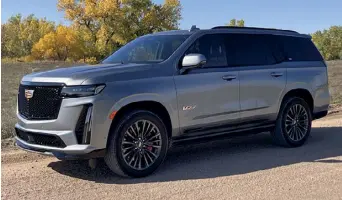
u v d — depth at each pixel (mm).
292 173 6117
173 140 6336
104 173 6070
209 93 6566
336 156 7238
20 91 6086
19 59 79250
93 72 5680
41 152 5715
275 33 7945
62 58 74188
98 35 67938
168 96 6090
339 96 18016
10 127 9438
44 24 90562
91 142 5457
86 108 5445
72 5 68688
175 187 5453
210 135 6746
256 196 5113
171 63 6285
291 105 7848
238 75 6988
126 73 5824
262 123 7508
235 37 7246
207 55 6742
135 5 67250
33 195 5125
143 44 7023
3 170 6223
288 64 7891
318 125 10734
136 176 5859
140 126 5883
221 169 6332
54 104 5559
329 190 5355
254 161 6844
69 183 5605
